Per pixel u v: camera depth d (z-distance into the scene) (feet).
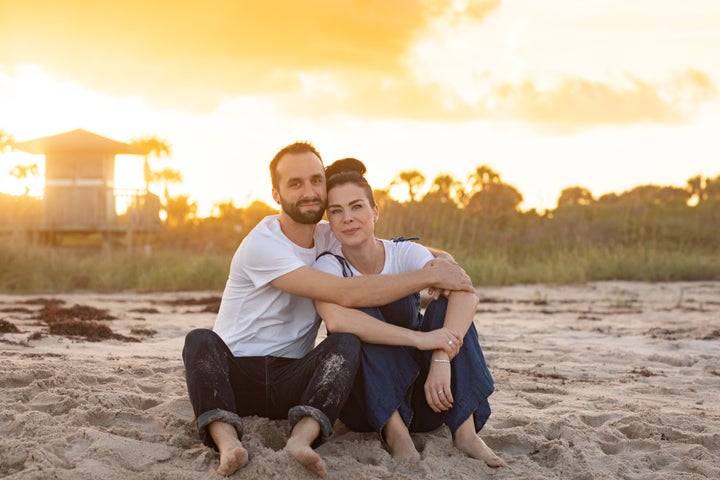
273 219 12.09
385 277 11.39
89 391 13.43
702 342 24.68
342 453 11.03
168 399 13.57
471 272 49.73
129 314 31.86
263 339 11.76
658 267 54.65
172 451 10.71
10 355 17.98
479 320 30.83
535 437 12.21
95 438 10.73
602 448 12.17
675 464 11.37
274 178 11.66
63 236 84.17
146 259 56.70
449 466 10.78
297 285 11.32
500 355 21.58
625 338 25.75
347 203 11.71
